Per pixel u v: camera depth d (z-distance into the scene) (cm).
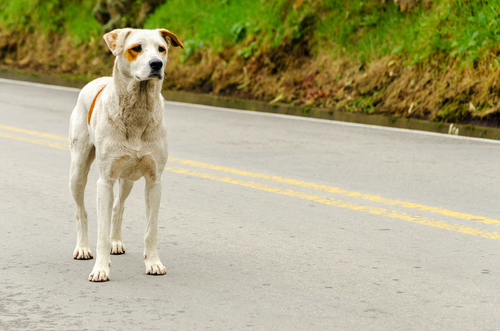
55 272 578
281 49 1952
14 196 827
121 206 633
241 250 643
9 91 1925
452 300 519
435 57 1606
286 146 1184
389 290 540
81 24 2723
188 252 637
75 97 1830
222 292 534
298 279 564
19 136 1230
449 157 1091
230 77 2012
